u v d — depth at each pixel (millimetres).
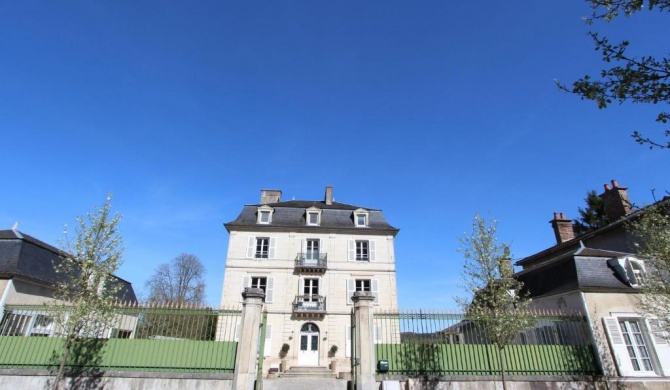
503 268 11234
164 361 10750
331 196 30609
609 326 12203
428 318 11703
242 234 25641
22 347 10836
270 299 23859
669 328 11180
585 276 13188
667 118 3775
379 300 24391
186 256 46688
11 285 13273
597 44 3967
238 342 10492
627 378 11547
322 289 24359
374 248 25875
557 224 22250
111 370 10594
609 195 18766
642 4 3549
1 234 14984
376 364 11039
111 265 10164
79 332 9820
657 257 11547
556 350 11805
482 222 11758
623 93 3871
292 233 25906
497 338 10641
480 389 10922
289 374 20062
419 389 10773
